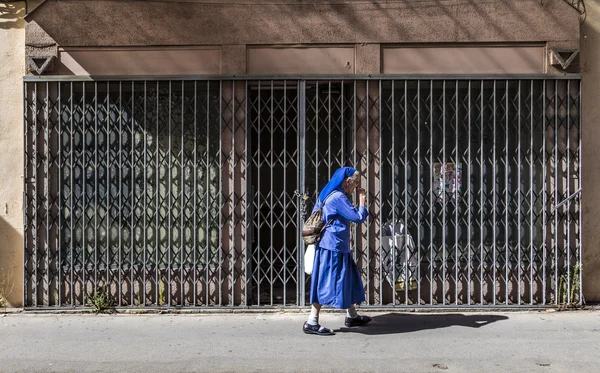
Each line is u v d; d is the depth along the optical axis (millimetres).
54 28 7578
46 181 7633
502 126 7598
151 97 7641
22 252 7746
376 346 6324
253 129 7992
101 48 7605
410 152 7629
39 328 7008
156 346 6375
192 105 7641
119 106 7605
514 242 7637
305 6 7566
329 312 7578
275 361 5910
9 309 7711
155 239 7668
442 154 7594
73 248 7684
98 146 7648
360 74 7484
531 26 7543
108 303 7641
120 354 6141
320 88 7773
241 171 7590
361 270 7637
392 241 7590
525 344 6355
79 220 7688
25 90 7578
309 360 5930
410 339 6535
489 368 5711
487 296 7660
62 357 6066
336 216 6555
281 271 7645
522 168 7609
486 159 7625
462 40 7543
